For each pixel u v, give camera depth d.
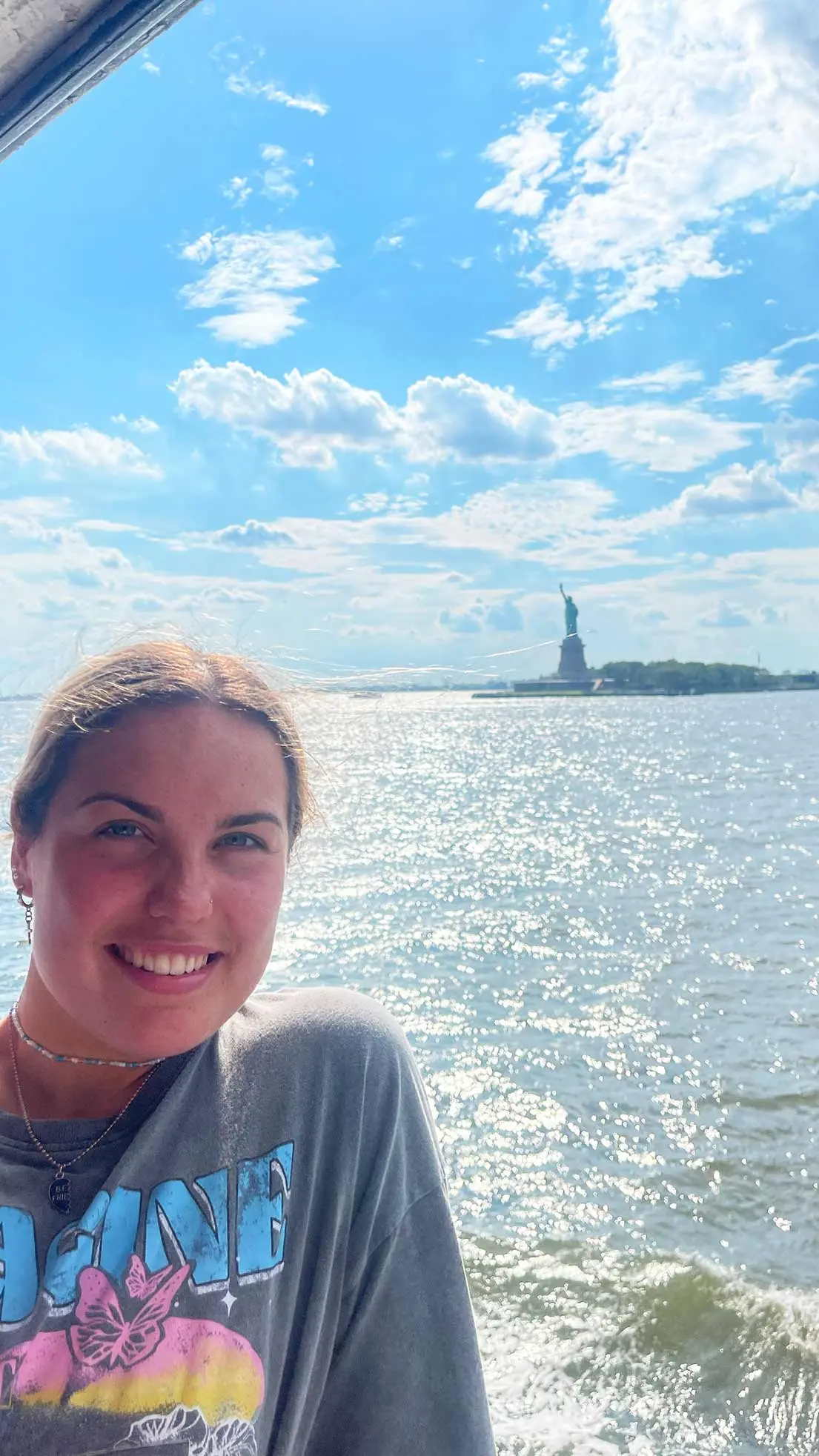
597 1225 7.34
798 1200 7.41
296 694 1.34
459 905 20.42
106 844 1.10
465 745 87.75
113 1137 1.21
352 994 1.47
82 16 1.51
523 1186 8.04
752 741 83.38
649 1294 6.33
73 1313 1.13
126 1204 1.18
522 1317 6.14
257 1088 1.30
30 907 1.21
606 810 40.28
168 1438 1.15
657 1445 5.14
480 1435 1.39
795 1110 9.41
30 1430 1.10
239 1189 1.25
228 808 1.13
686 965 15.46
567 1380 5.60
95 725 1.13
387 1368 1.38
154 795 1.10
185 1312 1.18
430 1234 1.42
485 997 13.84
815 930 17.91
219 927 1.13
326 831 1.47
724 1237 7.00
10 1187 1.16
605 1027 12.32
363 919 18.89
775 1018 12.49
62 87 1.65
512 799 45.16
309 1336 1.32
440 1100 10.05
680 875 24.64
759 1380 5.48
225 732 1.15
